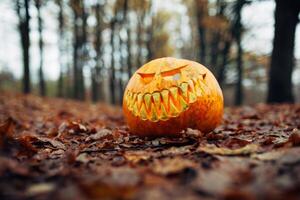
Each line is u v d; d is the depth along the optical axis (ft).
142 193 1.71
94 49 18.67
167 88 3.05
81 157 2.43
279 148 2.41
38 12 14.33
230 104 21.57
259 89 26.96
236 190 1.68
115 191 1.72
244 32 13.91
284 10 8.24
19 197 1.73
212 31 17.90
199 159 2.28
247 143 2.59
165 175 1.95
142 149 2.78
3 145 2.42
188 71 3.13
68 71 21.40
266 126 4.28
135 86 3.21
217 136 2.93
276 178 1.83
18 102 9.57
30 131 4.56
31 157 2.47
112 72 16.69
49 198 1.70
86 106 11.20
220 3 13.89
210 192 1.70
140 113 3.12
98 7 16.66
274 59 8.48
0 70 23.15
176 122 3.04
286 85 8.39
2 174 1.98
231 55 16.44
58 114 7.18
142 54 22.97
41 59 14.98
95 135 3.41
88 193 1.71
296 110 5.69
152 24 21.35
